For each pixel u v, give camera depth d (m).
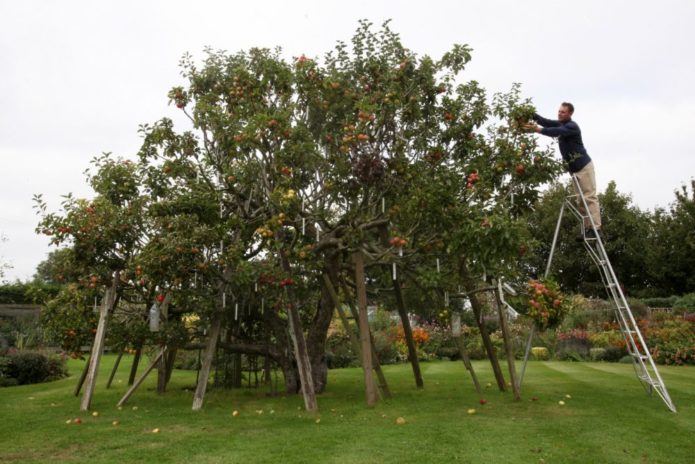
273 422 7.91
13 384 13.21
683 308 24.97
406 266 9.99
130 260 9.15
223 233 9.32
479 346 20.58
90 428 7.55
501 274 9.05
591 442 6.55
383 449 6.26
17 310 22.70
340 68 10.61
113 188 10.57
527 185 10.05
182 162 10.27
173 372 15.79
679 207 33.75
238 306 10.23
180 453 6.15
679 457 5.91
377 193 10.10
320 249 10.05
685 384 11.62
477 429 7.28
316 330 11.05
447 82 10.54
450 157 10.77
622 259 35.56
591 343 20.20
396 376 14.13
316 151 9.59
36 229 9.23
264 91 10.18
